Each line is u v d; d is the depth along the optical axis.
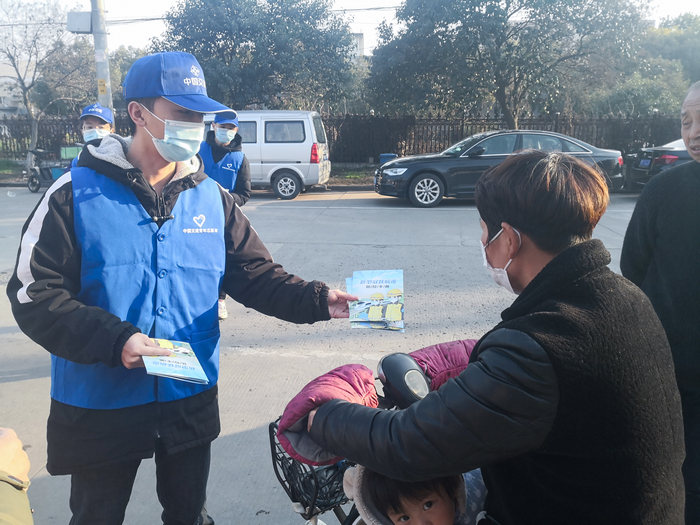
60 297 1.47
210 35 16.16
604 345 0.96
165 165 1.72
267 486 2.71
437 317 4.85
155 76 1.56
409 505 1.24
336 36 16.98
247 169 4.54
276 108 17.73
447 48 15.28
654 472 1.00
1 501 1.07
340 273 6.09
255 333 4.61
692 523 1.74
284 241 7.68
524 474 1.07
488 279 5.91
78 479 1.65
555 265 1.02
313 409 1.25
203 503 1.87
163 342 1.53
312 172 12.20
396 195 10.98
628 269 2.01
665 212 1.82
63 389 1.60
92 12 10.96
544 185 1.04
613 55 15.57
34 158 14.92
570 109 18.94
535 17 14.97
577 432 0.96
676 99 22.67
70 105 22.41
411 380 1.32
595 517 1.02
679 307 1.79
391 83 16.72
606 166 10.98
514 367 0.95
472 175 10.76
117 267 1.57
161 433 1.66
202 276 1.70
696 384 1.78
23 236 1.50
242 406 3.44
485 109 19.58
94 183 1.56
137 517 2.51
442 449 1.00
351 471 1.32
